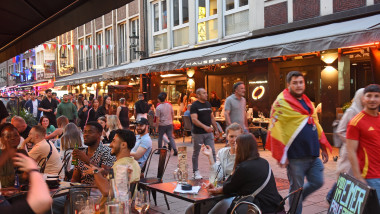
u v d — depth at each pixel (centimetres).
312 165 432
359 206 261
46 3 482
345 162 449
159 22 2025
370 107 374
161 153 594
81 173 440
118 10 2409
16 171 405
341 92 1096
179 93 1927
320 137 445
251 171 357
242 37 1470
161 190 412
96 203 291
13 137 425
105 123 831
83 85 2748
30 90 3753
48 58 3475
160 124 1066
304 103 432
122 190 286
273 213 352
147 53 2100
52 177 404
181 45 1866
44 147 521
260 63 1376
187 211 432
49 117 1373
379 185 372
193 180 464
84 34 2909
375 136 374
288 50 996
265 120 1238
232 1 1540
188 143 1348
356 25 942
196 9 1736
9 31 659
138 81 2066
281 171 793
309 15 1215
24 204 150
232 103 700
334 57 1109
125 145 381
